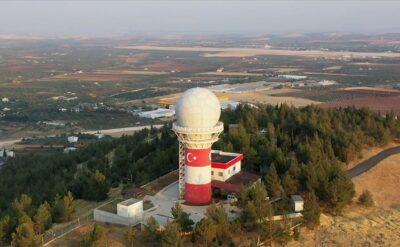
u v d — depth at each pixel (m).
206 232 58.06
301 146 90.06
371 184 80.56
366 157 93.38
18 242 59.16
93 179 84.25
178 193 78.19
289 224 61.06
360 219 67.94
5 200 92.12
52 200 81.31
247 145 92.06
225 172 77.88
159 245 59.28
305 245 60.22
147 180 86.75
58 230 67.56
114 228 65.25
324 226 64.81
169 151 94.75
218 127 71.50
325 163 77.94
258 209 62.31
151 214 68.94
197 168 72.25
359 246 60.84
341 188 69.25
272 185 73.62
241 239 60.16
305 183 73.56
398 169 85.75
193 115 69.38
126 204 67.75
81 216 74.31
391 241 62.59
